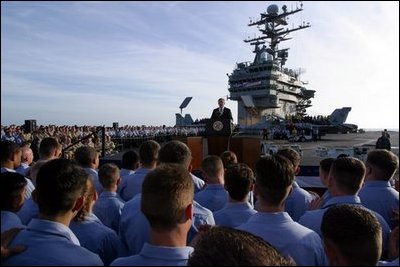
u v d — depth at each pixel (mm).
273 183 2717
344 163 3334
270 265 1909
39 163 4234
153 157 5086
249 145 10453
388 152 4059
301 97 69562
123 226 3268
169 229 2074
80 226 3176
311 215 3391
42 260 2092
